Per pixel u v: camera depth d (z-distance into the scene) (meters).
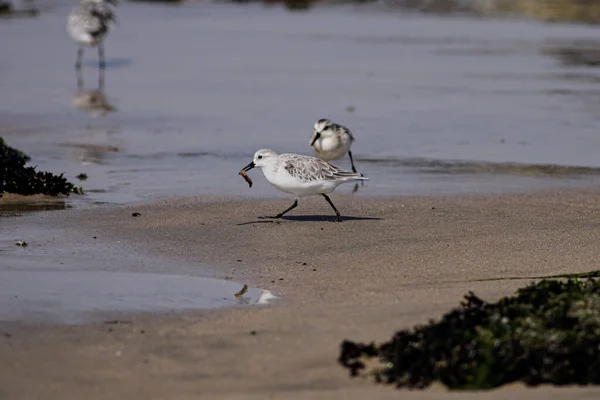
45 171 19.00
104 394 8.26
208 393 8.23
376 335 9.48
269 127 24.80
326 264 12.55
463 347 8.61
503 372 8.34
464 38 46.25
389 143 22.88
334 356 8.99
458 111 27.45
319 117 26.36
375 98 29.69
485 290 11.05
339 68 36.38
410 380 8.34
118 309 10.59
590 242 13.77
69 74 33.78
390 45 43.47
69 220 15.03
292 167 14.80
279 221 15.20
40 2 59.03
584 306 9.52
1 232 14.18
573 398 7.95
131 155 21.05
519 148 22.31
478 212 15.97
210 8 59.94
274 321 10.05
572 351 8.47
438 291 11.05
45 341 9.54
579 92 31.02
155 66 36.31
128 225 14.75
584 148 22.39
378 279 11.73
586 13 55.41
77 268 12.28
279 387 8.33
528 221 15.27
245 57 39.16
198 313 10.42
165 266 12.44
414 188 17.98
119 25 50.06
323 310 10.41
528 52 41.41
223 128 24.55
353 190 17.77
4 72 33.81
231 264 12.55
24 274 11.96
